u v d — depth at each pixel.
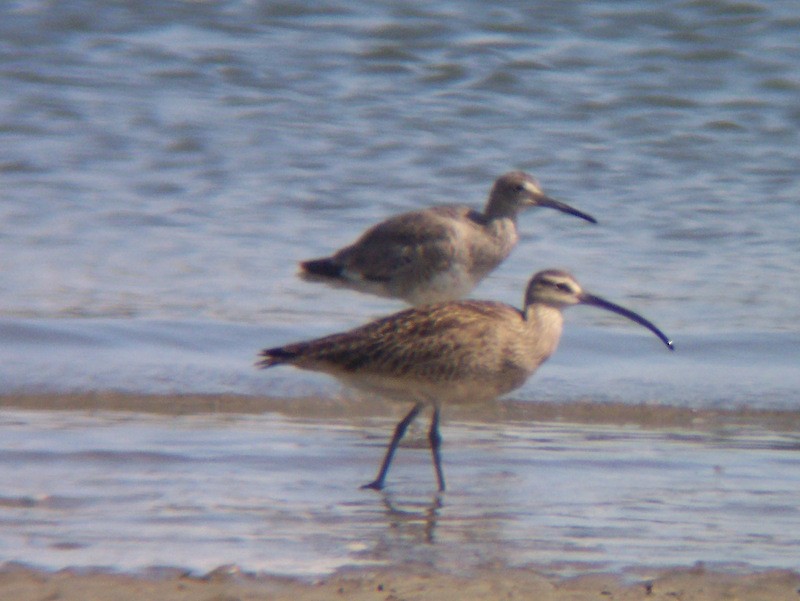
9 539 8.77
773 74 26.47
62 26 27.25
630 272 17.94
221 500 9.87
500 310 11.04
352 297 16.78
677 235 19.59
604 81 26.12
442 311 10.86
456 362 10.66
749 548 8.95
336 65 26.39
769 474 10.86
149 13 28.16
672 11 28.80
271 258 18.14
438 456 10.57
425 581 8.09
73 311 15.58
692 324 15.83
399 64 26.52
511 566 8.52
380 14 28.66
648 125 24.31
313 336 15.17
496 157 22.78
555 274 11.22
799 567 8.56
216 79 25.61
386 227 15.41
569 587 8.05
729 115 24.84
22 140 22.59
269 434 11.95
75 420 12.12
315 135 23.36
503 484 10.54
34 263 17.36
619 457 11.39
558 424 12.59
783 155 23.23
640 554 8.80
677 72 26.53
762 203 21.00
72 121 23.47
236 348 14.72
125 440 11.49
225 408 12.81
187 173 21.66
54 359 14.03
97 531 9.00
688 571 8.38
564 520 9.57
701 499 10.12
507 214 15.60
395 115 24.34
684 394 13.58
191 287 16.73
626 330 15.65
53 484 10.09
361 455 11.36
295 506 9.80
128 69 25.83
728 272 17.95
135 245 18.38
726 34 27.95
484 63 26.67
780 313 16.25
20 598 7.57
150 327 15.18
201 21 27.95
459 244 15.18
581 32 28.12
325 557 8.64
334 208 20.47
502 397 13.36
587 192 21.59
